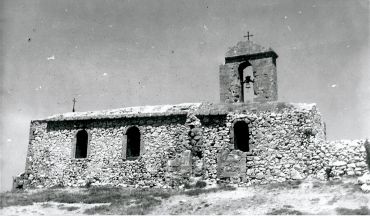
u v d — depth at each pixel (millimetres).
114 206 19906
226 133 24109
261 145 23359
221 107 24656
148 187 24594
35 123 28047
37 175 26953
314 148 22453
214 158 23938
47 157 27125
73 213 18984
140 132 25672
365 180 18969
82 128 26969
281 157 22859
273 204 18281
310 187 20188
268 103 23938
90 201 21203
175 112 25125
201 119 24734
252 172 23062
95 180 25781
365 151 21422
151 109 26406
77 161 26438
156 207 19422
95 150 26266
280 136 23188
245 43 25062
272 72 24234
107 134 26328
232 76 25016
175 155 24641
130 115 25953
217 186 22953
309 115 22984
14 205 20641
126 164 25422
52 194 23609
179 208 18984
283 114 23453
